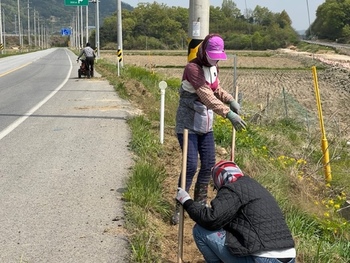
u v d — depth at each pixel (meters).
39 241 4.68
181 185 4.58
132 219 5.20
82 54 25.11
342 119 18.34
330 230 6.66
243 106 15.38
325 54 67.19
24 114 12.20
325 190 8.95
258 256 3.61
